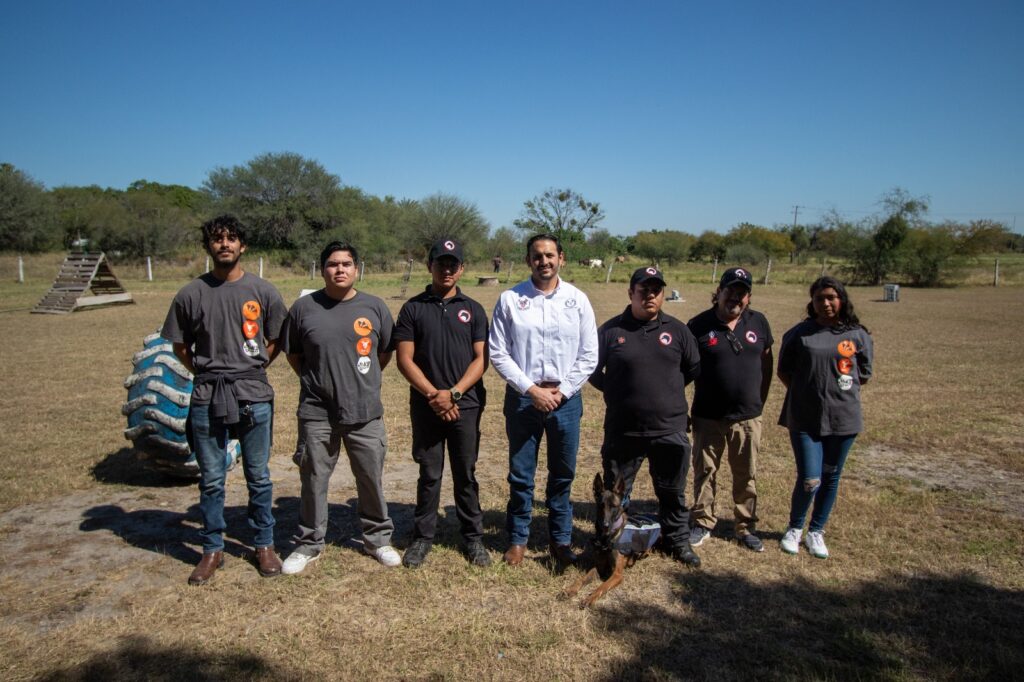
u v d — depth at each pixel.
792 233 77.75
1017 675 3.05
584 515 5.01
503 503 5.23
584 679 3.02
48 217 41.88
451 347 3.95
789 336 4.38
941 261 32.94
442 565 4.09
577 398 4.06
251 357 3.85
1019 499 5.28
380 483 4.09
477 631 3.37
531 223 55.50
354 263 3.91
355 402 3.87
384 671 3.05
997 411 8.07
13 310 19.06
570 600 3.71
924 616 3.55
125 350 12.27
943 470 6.00
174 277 34.34
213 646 3.20
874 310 20.80
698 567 4.11
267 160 47.44
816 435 4.20
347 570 4.00
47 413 7.71
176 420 5.03
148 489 5.35
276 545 4.38
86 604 3.56
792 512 4.35
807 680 3.00
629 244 70.62
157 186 86.50
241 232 3.81
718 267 50.72
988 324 16.95
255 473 3.91
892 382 9.85
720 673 3.06
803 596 3.77
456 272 3.97
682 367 4.19
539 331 3.94
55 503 5.02
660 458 4.05
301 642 3.25
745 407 4.24
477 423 4.08
